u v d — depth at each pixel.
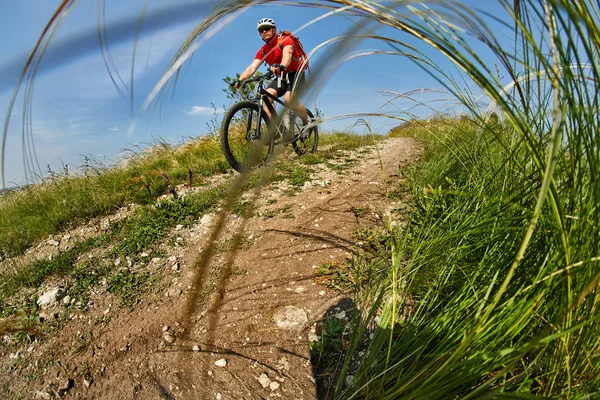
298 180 4.02
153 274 2.58
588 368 1.01
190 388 1.71
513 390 1.08
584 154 0.91
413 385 1.21
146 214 3.31
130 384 1.77
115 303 2.33
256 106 4.18
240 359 1.82
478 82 0.73
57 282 2.53
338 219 3.04
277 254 2.61
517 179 1.43
